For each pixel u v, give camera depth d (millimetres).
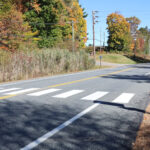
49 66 23391
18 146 3945
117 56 71312
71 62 27578
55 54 25031
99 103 7812
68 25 47281
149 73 23516
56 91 10805
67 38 48250
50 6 38156
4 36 29391
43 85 13453
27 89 11578
